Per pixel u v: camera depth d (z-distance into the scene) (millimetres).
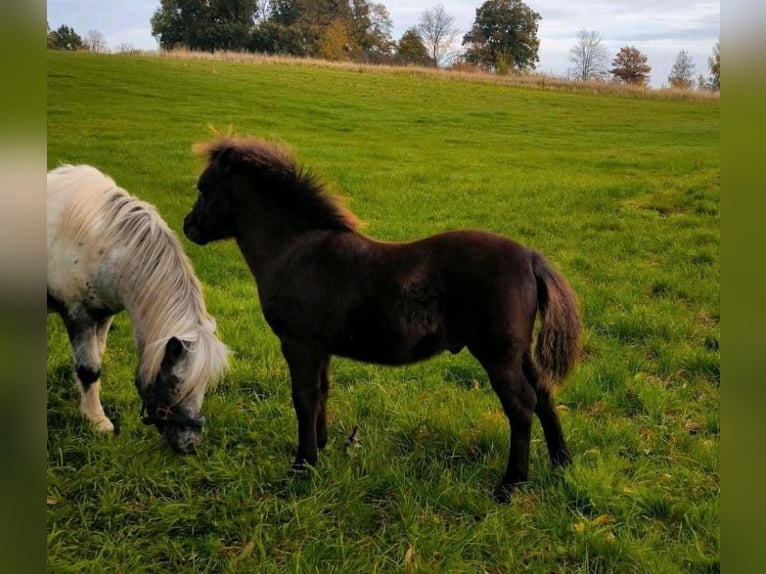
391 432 4414
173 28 61281
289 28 61719
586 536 3344
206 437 4285
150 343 3809
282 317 3842
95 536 3365
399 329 3594
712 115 30828
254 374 5145
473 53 76062
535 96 35781
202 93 26875
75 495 3711
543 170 16047
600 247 9195
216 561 3242
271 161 3936
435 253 3613
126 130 17781
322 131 21141
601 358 5680
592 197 12172
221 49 59656
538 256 3732
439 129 23469
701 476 3934
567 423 4484
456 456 4168
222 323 6234
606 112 30891
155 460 3951
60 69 29031
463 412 4617
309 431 3910
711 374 5402
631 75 72625
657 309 6750
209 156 4145
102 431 4312
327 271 3740
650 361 5695
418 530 3406
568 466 3900
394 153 17516
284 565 3201
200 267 8070
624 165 16828
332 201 3949
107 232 4051
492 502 3686
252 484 3789
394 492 3760
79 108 21125
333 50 65562
